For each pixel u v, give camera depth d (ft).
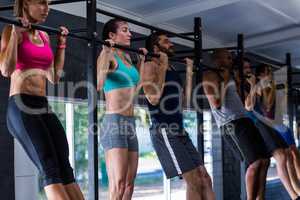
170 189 19.24
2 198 11.30
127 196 9.88
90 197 8.51
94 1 8.78
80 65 13.43
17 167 11.76
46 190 7.19
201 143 12.14
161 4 15.78
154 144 11.39
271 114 15.94
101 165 15.35
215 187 21.62
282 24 20.39
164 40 11.19
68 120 13.99
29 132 7.32
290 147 16.17
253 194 13.03
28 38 7.61
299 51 24.98
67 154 7.96
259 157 12.97
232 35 21.16
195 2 15.99
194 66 12.22
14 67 7.22
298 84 22.49
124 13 15.89
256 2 16.92
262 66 16.42
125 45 9.96
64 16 13.38
